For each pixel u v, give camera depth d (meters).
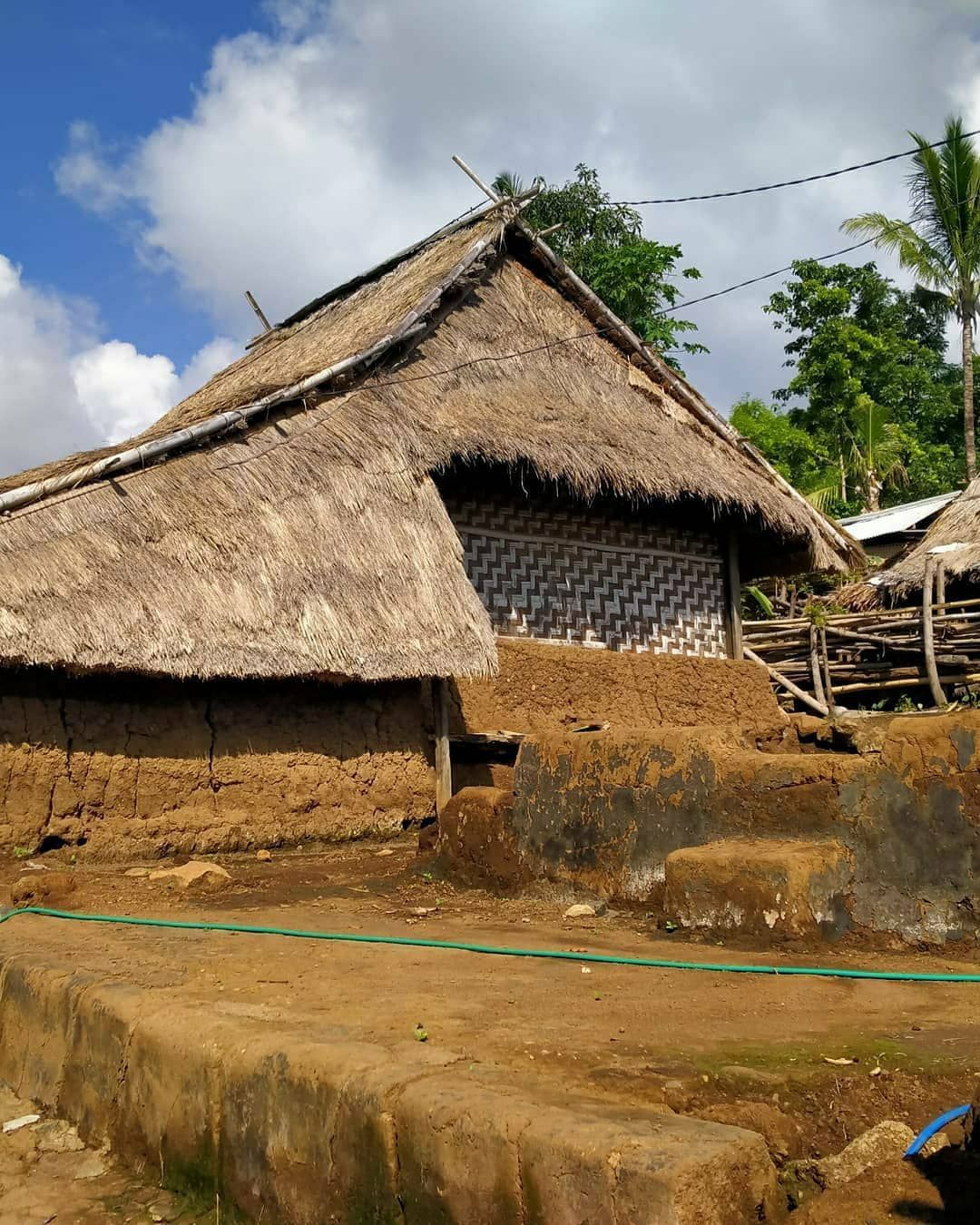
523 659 11.34
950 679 15.89
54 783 8.32
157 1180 3.97
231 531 9.48
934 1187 3.08
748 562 14.75
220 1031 3.88
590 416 12.52
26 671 8.30
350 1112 3.29
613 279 23.88
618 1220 2.63
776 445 29.55
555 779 7.34
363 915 6.69
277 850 9.27
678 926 5.90
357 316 13.80
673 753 6.61
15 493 8.73
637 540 13.02
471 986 4.60
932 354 34.06
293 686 9.68
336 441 10.72
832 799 5.78
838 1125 3.30
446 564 10.40
